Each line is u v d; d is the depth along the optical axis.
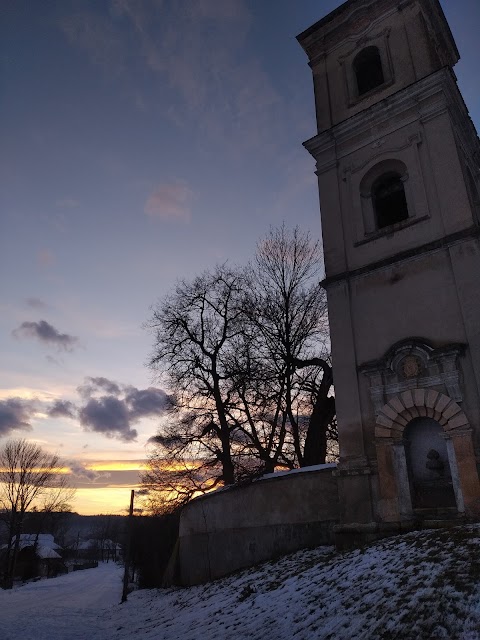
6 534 71.25
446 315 14.54
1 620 19.88
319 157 19.25
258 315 29.28
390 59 19.12
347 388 15.68
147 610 18.48
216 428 28.25
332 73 20.83
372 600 8.33
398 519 13.55
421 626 6.79
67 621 19.14
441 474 13.69
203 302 30.69
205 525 20.73
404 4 19.41
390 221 18.09
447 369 13.87
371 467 14.51
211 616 12.22
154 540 33.94
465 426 13.16
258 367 28.06
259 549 17.28
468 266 14.50
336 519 15.29
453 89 17.25
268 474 18.17
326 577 10.98
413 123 17.25
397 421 14.33
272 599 11.23
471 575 7.64
